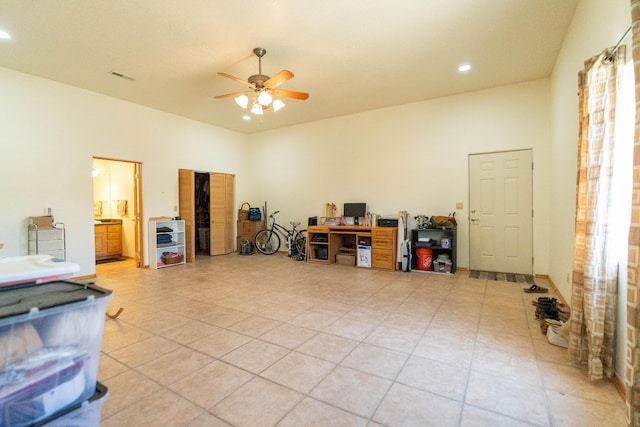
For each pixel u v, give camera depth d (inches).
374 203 246.2
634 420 54.7
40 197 177.2
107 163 285.4
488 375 83.0
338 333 110.4
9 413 34.8
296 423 64.8
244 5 115.3
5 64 161.0
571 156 133.1
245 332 111.5
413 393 75.2
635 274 56.6
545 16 124.3
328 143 269.0
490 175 205.0
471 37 139.1
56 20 123.2
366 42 142.3
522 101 193.0
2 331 34.2
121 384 79.1
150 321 122.1
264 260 263.9
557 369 85.8
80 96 193.8
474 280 186.2
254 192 317.7
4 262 50.4
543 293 159.3
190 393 75.4
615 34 83.7
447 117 215.9
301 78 182.4
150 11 118.2
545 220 189.5
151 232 229.1
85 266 195.8
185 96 210.2
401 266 219.5
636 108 57.7
